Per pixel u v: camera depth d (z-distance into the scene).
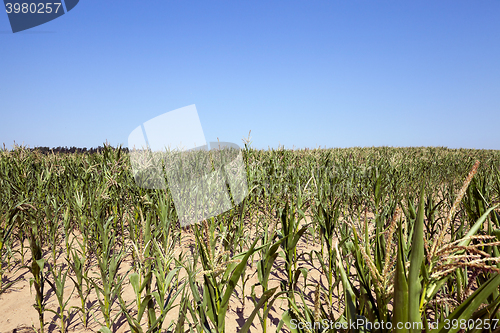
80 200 3.74
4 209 3.39
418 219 0.95
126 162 3.85
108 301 2.23
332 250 2.41
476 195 2.03
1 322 2.55
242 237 3.09
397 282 0.98
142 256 1.83
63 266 3.67
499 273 0.96
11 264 3.69
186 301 1.62
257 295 3.00
